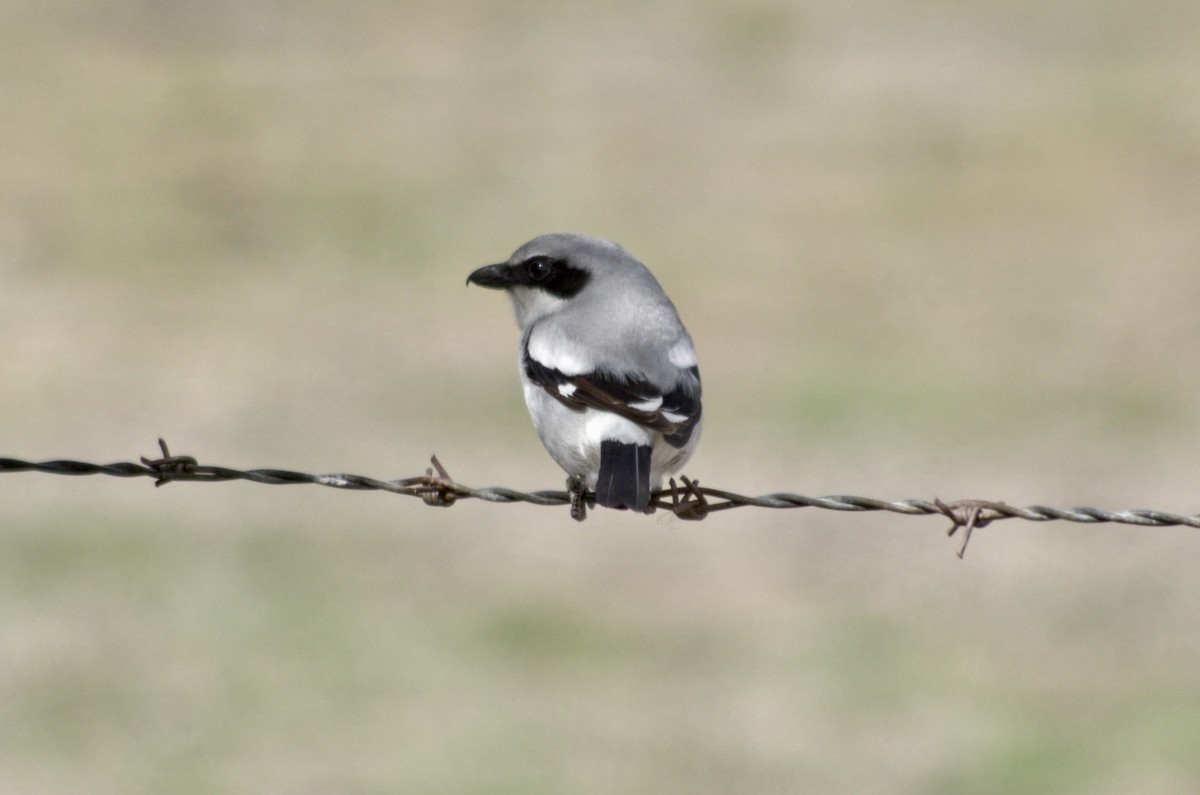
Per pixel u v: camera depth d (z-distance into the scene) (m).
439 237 22.17
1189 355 17.05
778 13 34.97
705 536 12.71
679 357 6.90
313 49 32.38
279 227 22.56
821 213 23.12
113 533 12.53
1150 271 19.95
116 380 16.52
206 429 15.18
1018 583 11.77
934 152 25.75
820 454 14.45
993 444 14.62
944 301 19.22
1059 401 15.78
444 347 17.73
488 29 34.09
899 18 34.09
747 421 15.29
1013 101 28.19
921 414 15.42
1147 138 25.50
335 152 26.31
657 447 6.80
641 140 27.08
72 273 20.25
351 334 18.17
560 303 7.31
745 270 20.53
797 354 17.36
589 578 11.90
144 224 22.45
